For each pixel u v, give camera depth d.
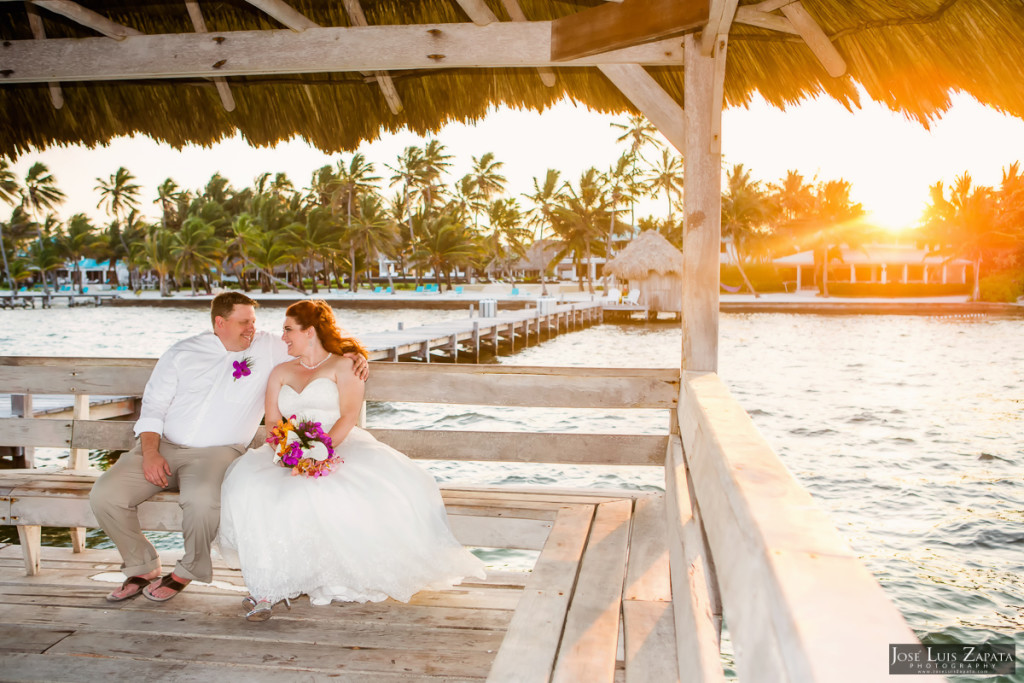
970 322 36.59
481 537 3.29
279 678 2.54
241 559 2.91
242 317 3.32
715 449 1.56
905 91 3.33
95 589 3.32
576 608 2.36
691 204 3.38
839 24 3.23
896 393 15.82
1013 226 50.44
